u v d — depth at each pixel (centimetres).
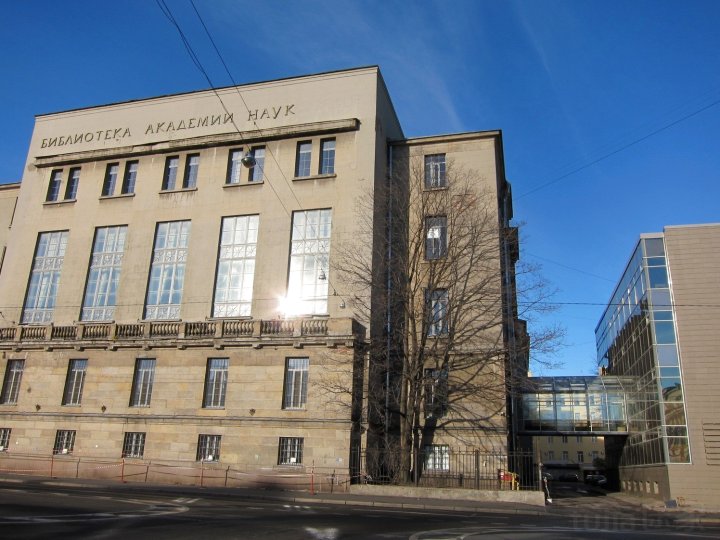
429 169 3641
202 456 3036
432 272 3027
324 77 3725
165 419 3123
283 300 3378
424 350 2975
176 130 3909
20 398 3434
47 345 3453
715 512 2720
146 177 3875
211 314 3481
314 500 2366
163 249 3706
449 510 2194
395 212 3384
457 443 3027
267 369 3041
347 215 3409
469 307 2988
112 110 4109
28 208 4075
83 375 3403
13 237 4041
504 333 3070
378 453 3002
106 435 3206
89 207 3925
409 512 2022
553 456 9144
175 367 3203
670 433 3080
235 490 2672
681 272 3291
